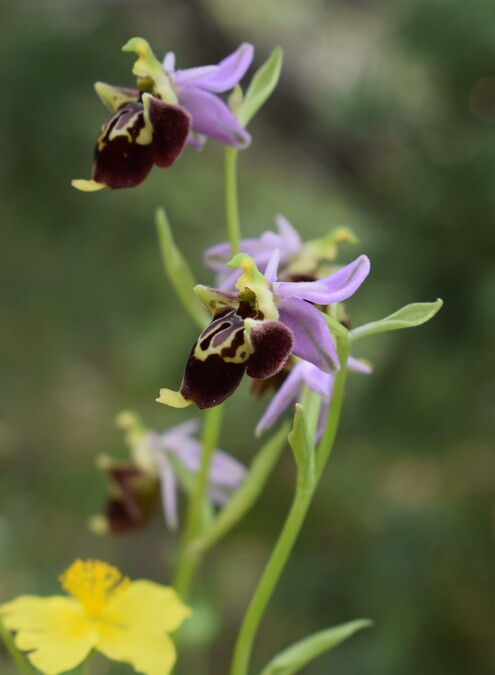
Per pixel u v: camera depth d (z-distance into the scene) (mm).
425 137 349
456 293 344
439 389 355
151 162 225
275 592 382
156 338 394
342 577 371
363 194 392
